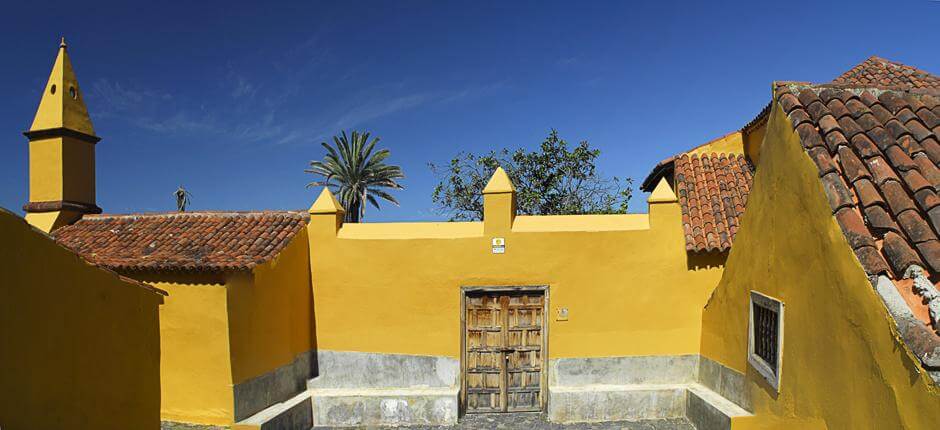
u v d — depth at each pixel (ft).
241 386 26.09
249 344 26.78
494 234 30.81
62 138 35.50
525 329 31.22
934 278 12.84
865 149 16.47
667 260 30.66
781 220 20.33
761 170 22.65
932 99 17.71
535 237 30.76
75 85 37.17
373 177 118.01
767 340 22.49
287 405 28.19
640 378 30.73
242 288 26.48
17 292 10.89
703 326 30.19
